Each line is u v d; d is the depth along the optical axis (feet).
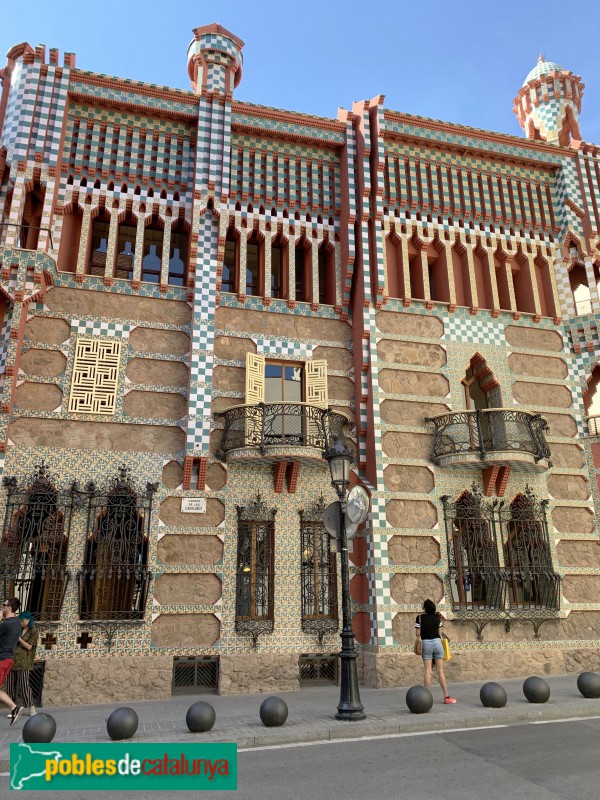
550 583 51.85
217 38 59.16
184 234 56.03
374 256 56.80
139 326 50.85
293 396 53.88
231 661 45.14
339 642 48.11
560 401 58.29
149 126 55.01
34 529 43.75
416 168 60.44
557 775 23.12
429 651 36.78
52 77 51.67
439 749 27.14
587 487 56.13
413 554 50.34
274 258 58.23
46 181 49.32
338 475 36.52
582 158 64.34
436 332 57.31
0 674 32.55
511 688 43.09
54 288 49.62
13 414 45.78
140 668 43.19
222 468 49.29
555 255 62.49
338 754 26.45
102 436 47.50
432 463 53.21
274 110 57.26
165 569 45.65
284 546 48.91
